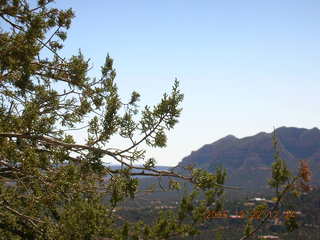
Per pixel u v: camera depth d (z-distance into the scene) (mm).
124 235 6254
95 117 5832
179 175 5750
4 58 5430
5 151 5133
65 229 4879
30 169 5215
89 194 6242
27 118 5328
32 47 5695
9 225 5535
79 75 6988
